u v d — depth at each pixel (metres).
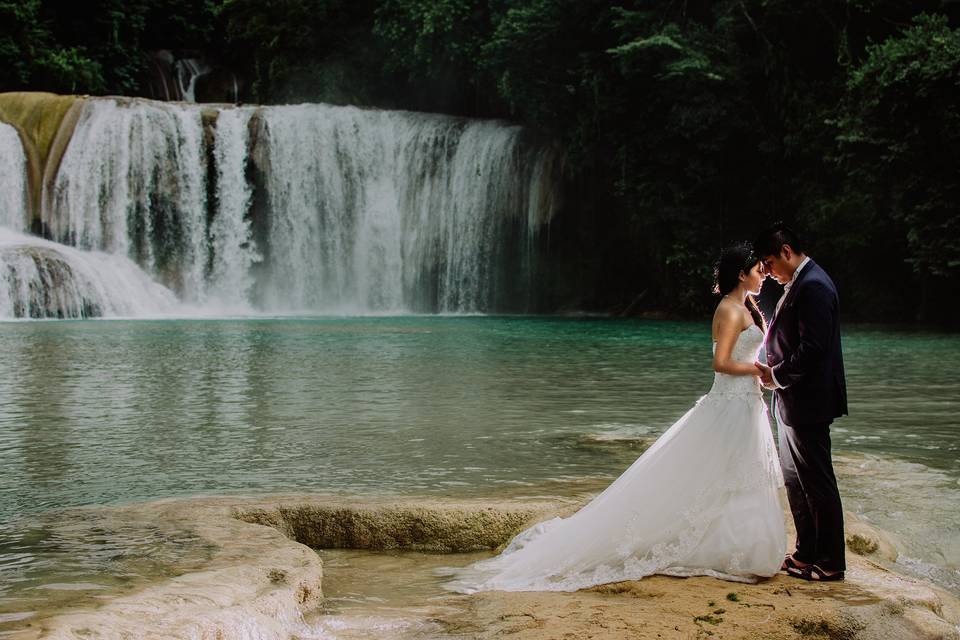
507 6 35.00
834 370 4.39
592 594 4.25
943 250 25.73
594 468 7.07
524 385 12.15
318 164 35.28
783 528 4.43
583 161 32.84
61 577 4.04
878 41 29.23
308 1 43.44
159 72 47.44
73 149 33.34
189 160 34.09
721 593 4.15
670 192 32.00
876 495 6.14
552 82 33.09
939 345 19.50
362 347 17.81
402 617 3.99
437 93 42.72
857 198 27.59
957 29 25.22
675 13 31.77
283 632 3.73
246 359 15.20
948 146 25.16
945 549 5.19
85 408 9.95
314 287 35.41
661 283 32.78
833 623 3.78
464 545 5.34
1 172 32.72
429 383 12.28
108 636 3.24
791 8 29.11
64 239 33.12
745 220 32.03
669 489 4.52
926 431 8.83
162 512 5.35
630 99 31.94
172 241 33.97
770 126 30.92
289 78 43.94
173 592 3.80
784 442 4.51
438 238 35.91
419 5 36.56
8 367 13.77
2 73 40.38
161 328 23.02
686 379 12.88
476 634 3.70
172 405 10.21
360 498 5.79
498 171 35.34
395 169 36.00
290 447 7.90
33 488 6.41
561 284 35.34
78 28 44.56
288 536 5.39
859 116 26.36
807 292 4.42
